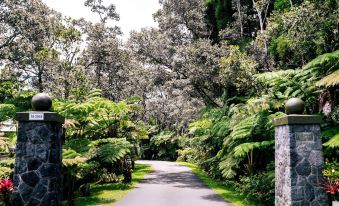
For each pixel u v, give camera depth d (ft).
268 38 63.46
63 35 75.82
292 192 26.27
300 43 44.21
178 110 116.88
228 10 97.45
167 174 81.25
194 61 74.90
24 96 44.27
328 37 42.19
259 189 40.68
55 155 27.73
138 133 71.10
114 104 55.21
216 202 42.32
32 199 26.68
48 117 27.37
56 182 27.71
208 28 105.91
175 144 157.89
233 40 92.89
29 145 27.22
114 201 42.73
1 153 43.57
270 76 42.09
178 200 43.88
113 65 95.76
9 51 79.20
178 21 95.30
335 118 36.47
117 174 62.90
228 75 57.16
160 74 86.63
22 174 26.96
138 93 124.77
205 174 80.79
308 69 40.65
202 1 96.89
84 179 53.57
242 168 54.85
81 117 48.93
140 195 47.98
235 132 44.01
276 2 77.97
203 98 92.12
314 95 40.45
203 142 74.90
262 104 42.75
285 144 27.53
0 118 44.80
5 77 83.46
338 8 39.91
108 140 54.90
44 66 85.30
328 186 25.82
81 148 47.39
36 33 80.84
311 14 41.50
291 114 27.91
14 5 76.79
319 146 27.07
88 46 93.50
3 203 27.30
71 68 75.66
